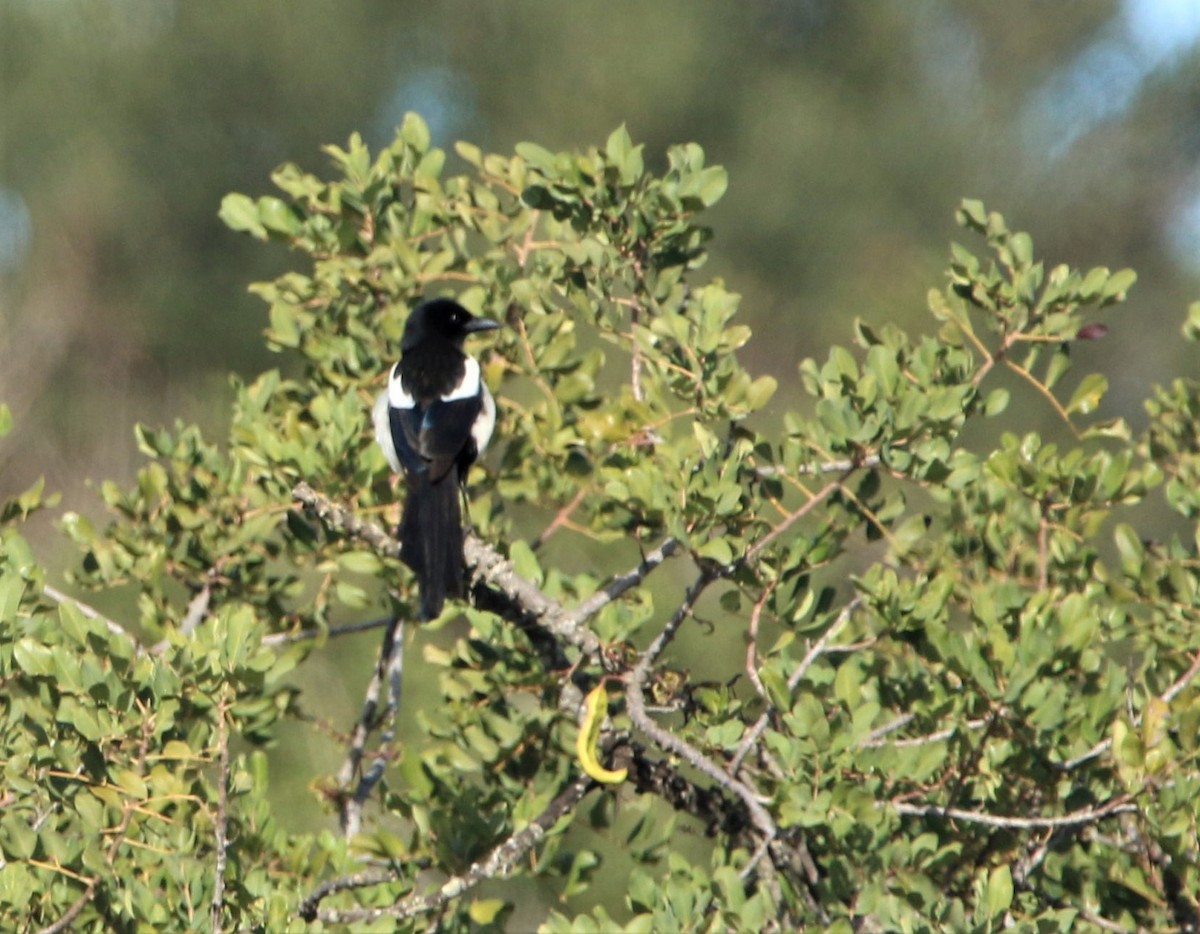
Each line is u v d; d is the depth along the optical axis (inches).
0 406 415.2
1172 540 426.6
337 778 446.0
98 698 327.0
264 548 452.1
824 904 366.6
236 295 1126.4
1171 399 467.2
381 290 471.5
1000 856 380.5
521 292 425.7
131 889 318.7
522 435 473.4
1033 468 403.2
